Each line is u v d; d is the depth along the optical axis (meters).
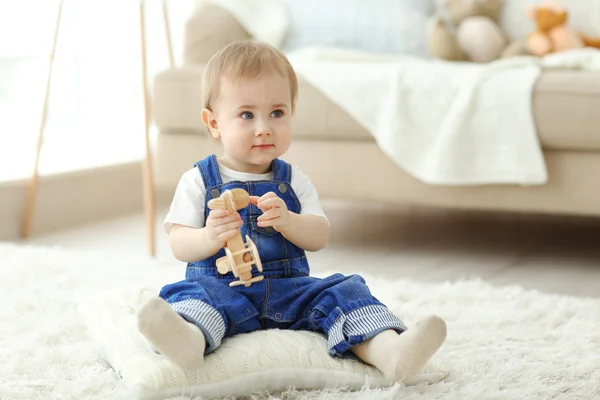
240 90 1.21
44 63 2.96
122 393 1.06
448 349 1.30
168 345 1.01
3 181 2.46
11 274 1.82
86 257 2.03
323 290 1.19
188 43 2.54
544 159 2.00
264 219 1.16
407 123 2.08
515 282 1.95
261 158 1.22
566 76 1.98
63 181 2.72
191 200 1.23
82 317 1.43
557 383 1.15
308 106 2.17
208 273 1.22
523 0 2.71
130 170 3.05
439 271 2.07
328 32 2.68
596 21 2.63
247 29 2.62
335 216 2.88
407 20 2.69
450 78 2.08
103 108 3.30
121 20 3.24
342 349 1.12
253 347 1.11
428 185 2.10
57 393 1.10
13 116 2.94
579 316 1.52
